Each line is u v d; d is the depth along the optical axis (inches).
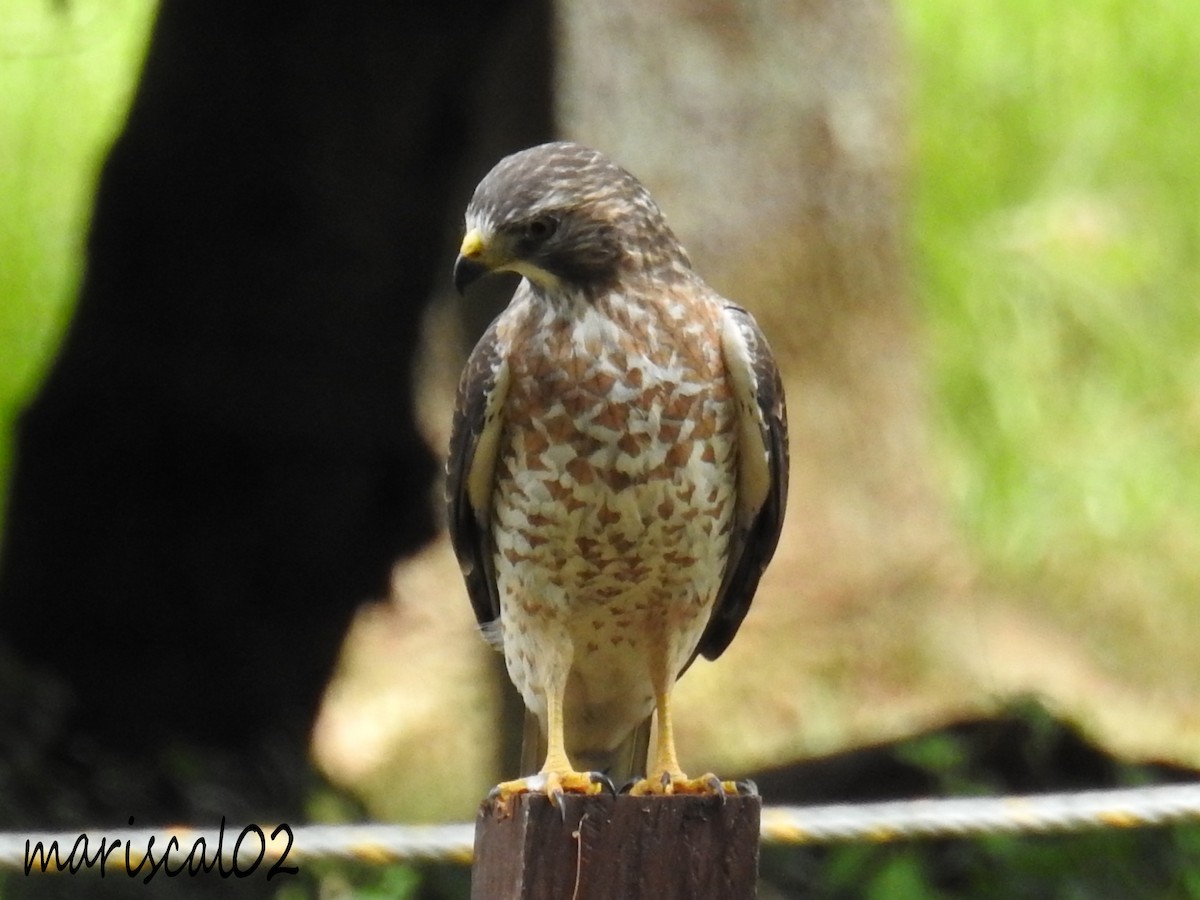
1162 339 612.1
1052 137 669.9
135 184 570.6
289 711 553.9
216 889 449.7
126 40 709.3
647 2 458.9
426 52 549.3
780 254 470.0
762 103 467.8
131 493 573.3
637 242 271.6
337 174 561.0
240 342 573.3
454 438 283.1
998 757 481.7
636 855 214.2
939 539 489.4
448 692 528.1
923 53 693.3
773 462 281.6
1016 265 620.7
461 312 511.2
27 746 510.3
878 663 473.7
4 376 653.3
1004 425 579.2
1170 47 697.6
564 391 269.9
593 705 299.3
